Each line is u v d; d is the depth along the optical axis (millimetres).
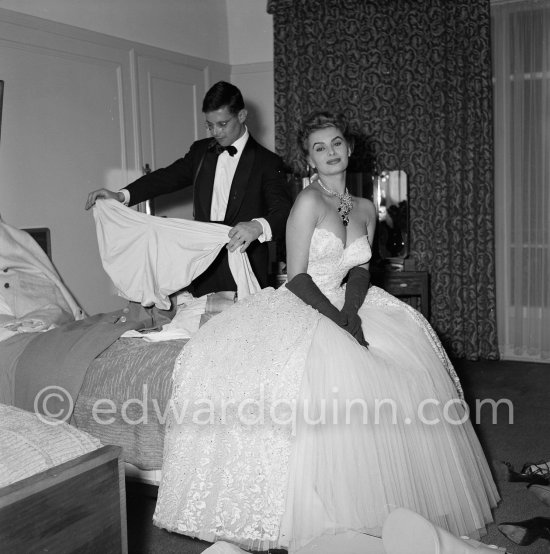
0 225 3367
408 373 2451
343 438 2252
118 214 3270
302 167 5500
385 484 2227
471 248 5238
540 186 5141
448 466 2414
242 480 2320
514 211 5242
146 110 4816
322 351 2371
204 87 5473
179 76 5164
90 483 1534
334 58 5398
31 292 3303
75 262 4191
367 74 5340
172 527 2393
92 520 1543
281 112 5562
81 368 2686
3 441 1589
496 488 2785
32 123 3893
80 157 4230
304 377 2318
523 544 2434
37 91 3920
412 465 2316
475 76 5098
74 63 4172
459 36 5109
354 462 2232
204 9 5484
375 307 2713
